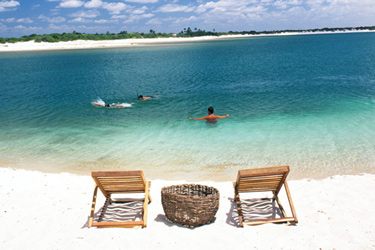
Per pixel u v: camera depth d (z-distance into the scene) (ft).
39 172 31.09
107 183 20.93
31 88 93.91
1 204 22.80
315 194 23.72
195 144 39.78
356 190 24.14
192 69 134.41
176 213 19.31
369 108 54.80
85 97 76.33
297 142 39.04
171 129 46.83
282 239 17.56
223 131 44.86
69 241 17.56
